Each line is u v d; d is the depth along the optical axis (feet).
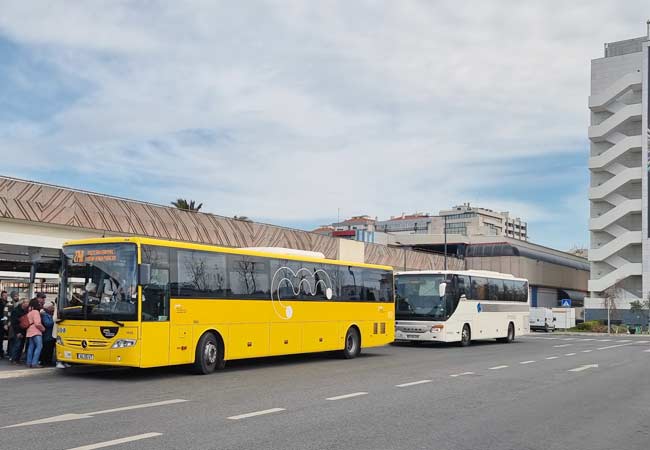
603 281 225.76
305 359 71.67
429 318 95.86
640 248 228.43
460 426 31.63
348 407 36.52
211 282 54.75
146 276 48.65
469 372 58.03
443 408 36.96
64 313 50.39
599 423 33.50
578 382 51.67
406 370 59.11
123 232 92.07
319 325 67.82
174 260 51.49
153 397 39.63
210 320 54.24
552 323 201.57
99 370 55.72
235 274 57.57
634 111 225.15
